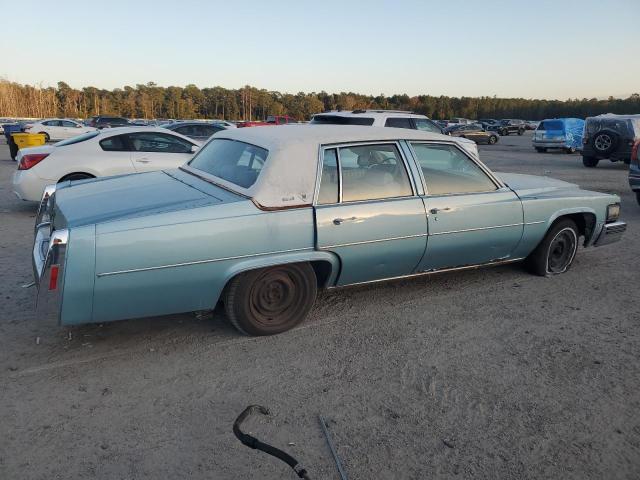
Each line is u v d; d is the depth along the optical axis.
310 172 3.93
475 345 4.00
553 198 5.15
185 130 18.55
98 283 3.30
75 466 2.62
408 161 4.41
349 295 4.93
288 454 2.75
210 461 2.69
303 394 3.30
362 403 3.22
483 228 4.71
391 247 4.25
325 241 3.93
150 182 4.35
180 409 3.11
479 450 2.82
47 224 4.25
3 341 3.87
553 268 5.56
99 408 3.10
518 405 3.24
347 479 2.59
